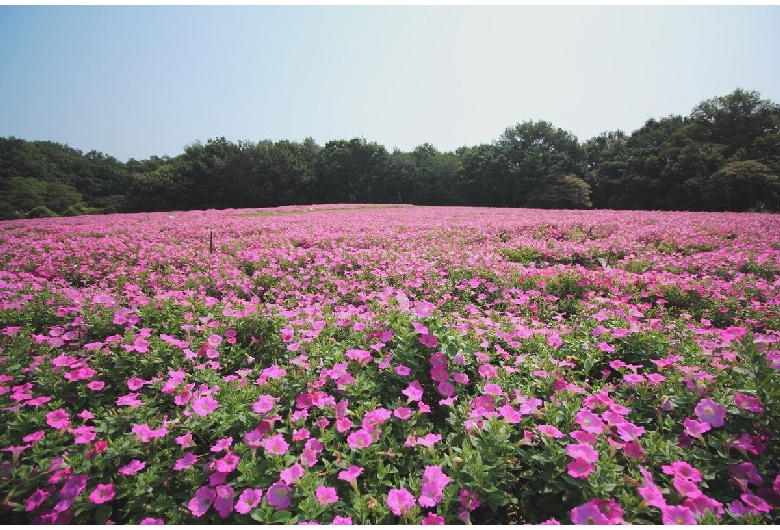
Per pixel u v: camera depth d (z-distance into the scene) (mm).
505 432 2086
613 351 3113
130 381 2727
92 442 2234
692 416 2395
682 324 3842
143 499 1946
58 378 2719
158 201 42188
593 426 2119
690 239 9609
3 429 2309
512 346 3121
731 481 2055
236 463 2016
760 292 5152
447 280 5918
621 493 1846
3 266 6887
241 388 2646
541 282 5516
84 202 49406
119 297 4332
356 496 1880
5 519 1903
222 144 48000
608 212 21234
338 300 5379
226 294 5820
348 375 2588
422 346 2885
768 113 35781
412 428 2365
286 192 45344
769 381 2363
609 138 52656
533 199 39750
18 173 51438
